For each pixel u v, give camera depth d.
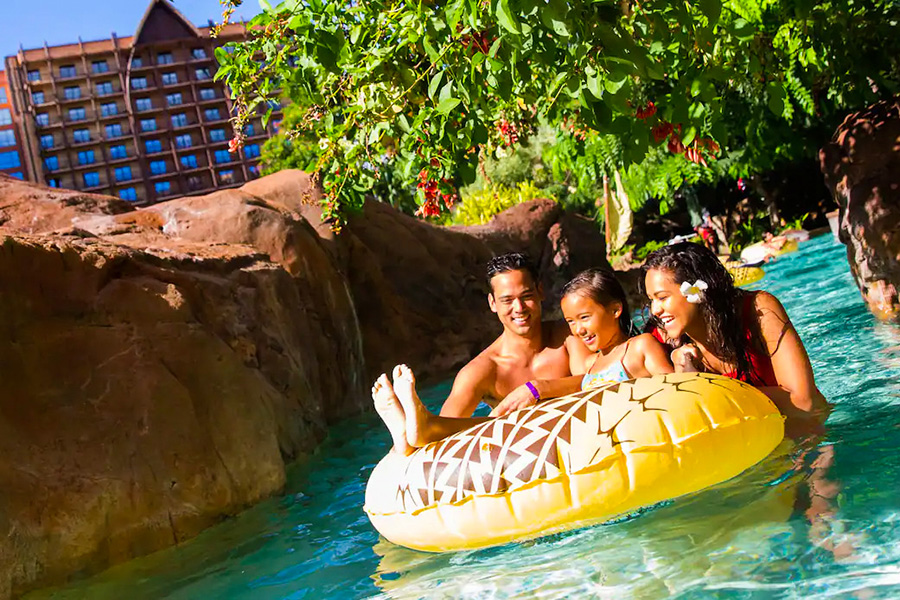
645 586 2.64
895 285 6.16
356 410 7.57
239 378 5.22
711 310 3.78
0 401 4.01
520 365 4.43
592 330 4.05
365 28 4.36
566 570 2.91
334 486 4.98
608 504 3.13
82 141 80.50
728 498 3.18
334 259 8.48
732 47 4.33
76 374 4.41
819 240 16.00
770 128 14.56
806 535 2.74
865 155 6.38
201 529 4.42
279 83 4.95
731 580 2.55
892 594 2.25
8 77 78.94
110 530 4.02
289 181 9.27
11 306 4.31
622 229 18.89
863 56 5.98
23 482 3.82
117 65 80.81
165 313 5.06
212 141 82.62
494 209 20.23
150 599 3.49
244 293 6.14
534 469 3.18
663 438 3.16
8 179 7.72
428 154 4.71
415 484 3.44
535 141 23.81
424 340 9.38
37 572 3.67
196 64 82.12
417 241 10.27
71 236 5.83
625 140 4.07
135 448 4.36
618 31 3.07
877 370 4.80
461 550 3.40
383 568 3.44
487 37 3.78
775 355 3.76
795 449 3.53
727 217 21.19
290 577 3.53
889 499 2.88
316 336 7.23
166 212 7.61
